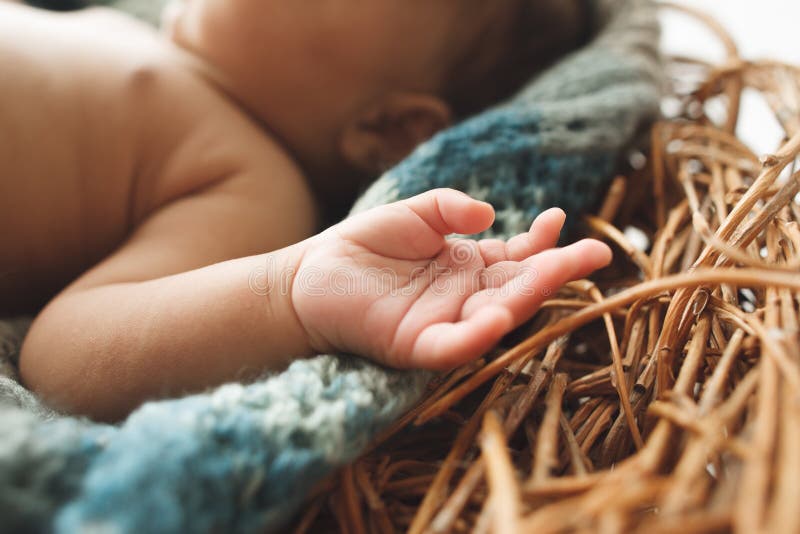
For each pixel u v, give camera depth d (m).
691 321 0.18
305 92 0.25
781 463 0.14
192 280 0.19
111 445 0.15
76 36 0.23
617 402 0.18
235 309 0.18
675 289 0.18
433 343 0.17
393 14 0.25
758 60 0.25
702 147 0.23
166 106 0.23
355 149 0.26
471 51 0.27
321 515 0.18
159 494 0.14
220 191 0.23
